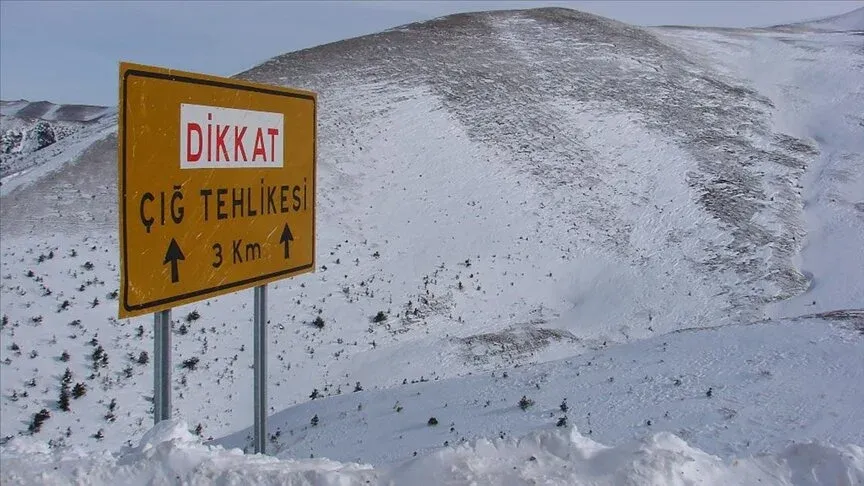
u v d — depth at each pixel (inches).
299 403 786.8
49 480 163.5
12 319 894.4
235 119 219.0
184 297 201.8
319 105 1764.3
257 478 164.6
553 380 653.3
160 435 189.9
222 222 215.9
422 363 900.0
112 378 806.5
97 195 1338.6
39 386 770.2
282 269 246.7
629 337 1012.5
